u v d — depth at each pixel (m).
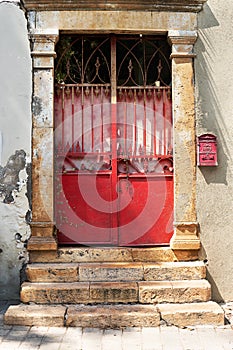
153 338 5.02
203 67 6.29
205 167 6.23
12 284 6.13
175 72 6.27
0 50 6.22
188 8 6.27
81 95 6.47
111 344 4.84
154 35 6.43
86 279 5.94
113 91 6.43
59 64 6.46
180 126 6.25
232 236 6.21
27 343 4.85
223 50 6.31
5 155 6.18
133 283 5.85
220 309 5.48
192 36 6.25
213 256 6.18
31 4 6.14
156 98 6.50
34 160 6.14
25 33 6.23
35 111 6.18
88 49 6.50
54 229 6.18
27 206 6.16
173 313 5.37
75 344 4.84
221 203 6.22
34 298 5.68
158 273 5.97
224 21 6.32
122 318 5.32
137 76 6.51
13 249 6.14
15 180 6.17
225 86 6.30
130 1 6.18
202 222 6.20
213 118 6.27
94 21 6.21
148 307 5.55
